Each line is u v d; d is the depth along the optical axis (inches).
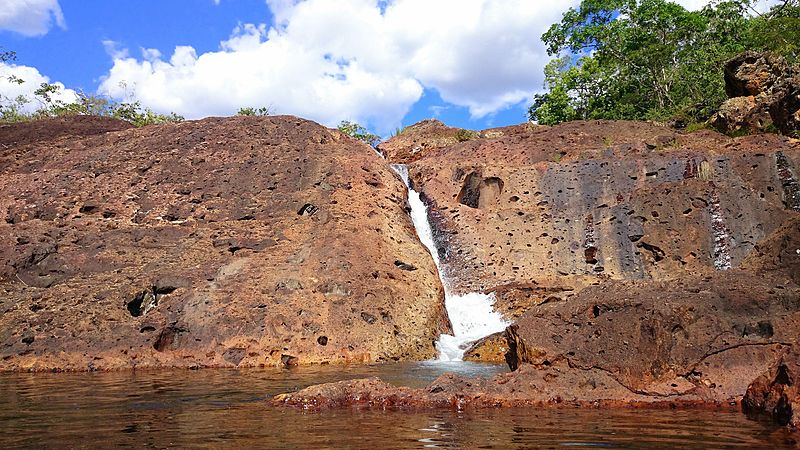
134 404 360.2
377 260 842.2
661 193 946.1
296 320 692.7
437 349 745.6
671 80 1567.4
